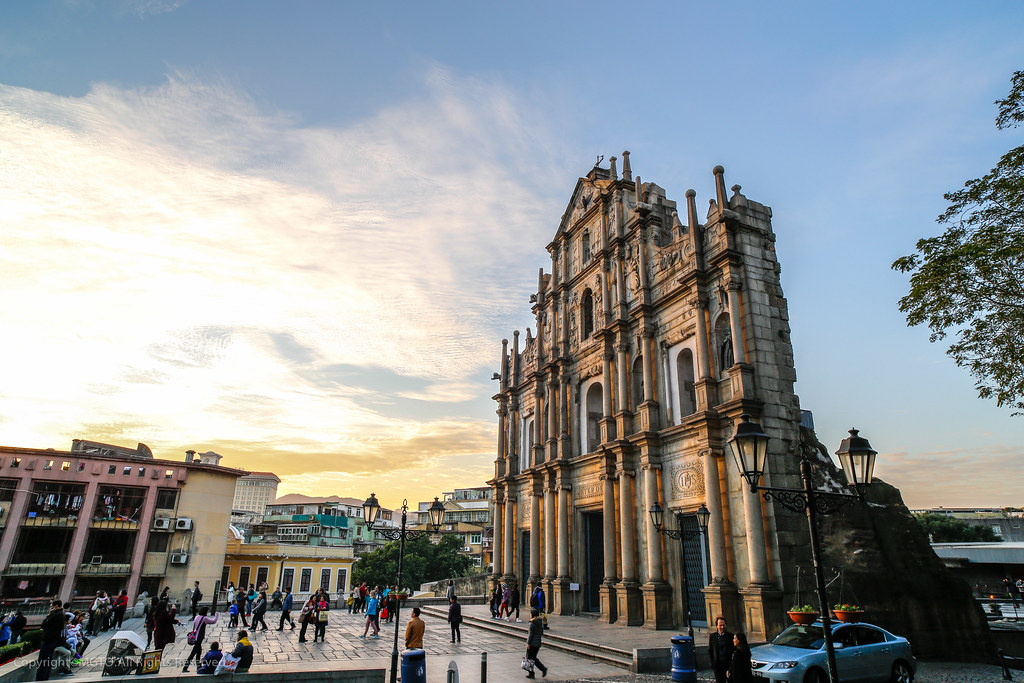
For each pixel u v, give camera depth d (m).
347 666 17.20
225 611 48.34
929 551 24.97
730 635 16.14
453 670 15.53
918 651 22.70
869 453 12.12
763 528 24.67
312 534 85.50
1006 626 31.34
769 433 25.92
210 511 58.12
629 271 36.78
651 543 30.05
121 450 70.50
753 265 28.73
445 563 80.94
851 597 23.16
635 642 24.88
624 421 33.97
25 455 52.91
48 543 52.06
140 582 53.75
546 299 46.69
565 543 38.56
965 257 18.50
